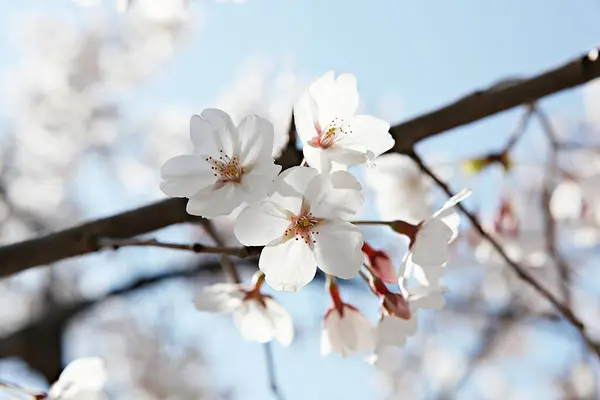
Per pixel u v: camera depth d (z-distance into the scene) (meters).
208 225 0.51
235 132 0.42
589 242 0.66
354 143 0.43
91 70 1.57
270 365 0.52
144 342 1.50
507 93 0.50
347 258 0.42
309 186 0.41
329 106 0.43
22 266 0.49
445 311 1.40
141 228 0.50
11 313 1.46
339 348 0.46
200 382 1.52
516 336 1.50
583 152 0.64
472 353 1.45
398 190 0.57
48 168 1.60
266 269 0.42
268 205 0.42
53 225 1.60
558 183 0.65
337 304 0.46
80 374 0.47
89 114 1.58
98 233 0.50
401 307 0.44
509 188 0.60
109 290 1.09
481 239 0.61
